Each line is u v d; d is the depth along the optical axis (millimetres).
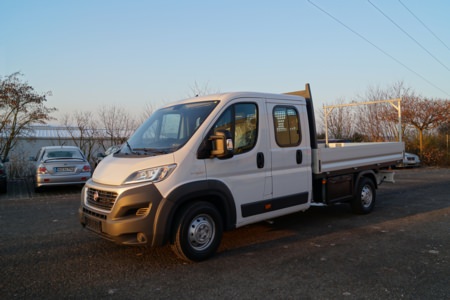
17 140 18781
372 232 6109
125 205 4121
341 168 6699
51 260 4773
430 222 6832
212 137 4551
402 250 5082
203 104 5047
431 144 23469
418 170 19531
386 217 7312
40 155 12016
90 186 4715
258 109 5316
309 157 6094
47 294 3695
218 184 4648
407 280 3980
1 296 3648
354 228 6406
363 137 26688
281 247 5277
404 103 24312
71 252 5113
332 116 27734
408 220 7023
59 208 8758
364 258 4742
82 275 4223
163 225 4176
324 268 4379
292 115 5879
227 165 4801
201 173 4523
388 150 8094
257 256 4863
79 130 22016
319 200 6449
